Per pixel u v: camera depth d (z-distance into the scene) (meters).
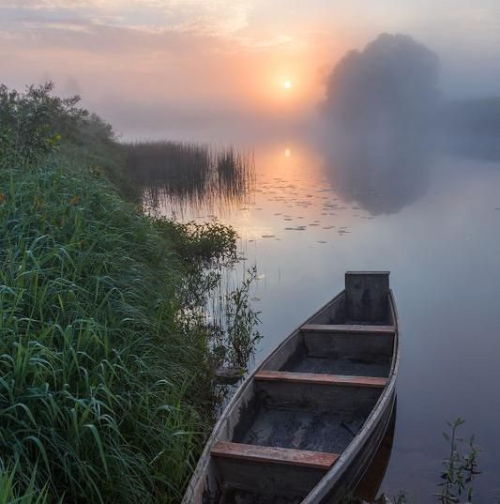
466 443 4.62
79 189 6.12
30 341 3.34
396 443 4.64
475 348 6.63
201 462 3.62
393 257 10.76
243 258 10.70
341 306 7.31
